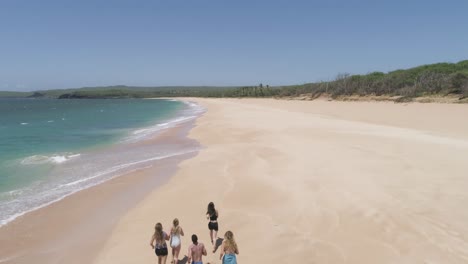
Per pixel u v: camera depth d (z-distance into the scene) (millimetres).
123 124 46438
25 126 45750
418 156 17109
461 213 10141
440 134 24500
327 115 45094
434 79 63656
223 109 71250
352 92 86062
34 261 9328
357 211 10695
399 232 9195
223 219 11102
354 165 16016
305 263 8219
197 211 12109
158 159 21406
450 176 13609
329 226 9938
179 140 29109
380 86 77000
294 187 13516
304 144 22203
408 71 81125
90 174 18094
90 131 38250
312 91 111750
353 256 8320
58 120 55875
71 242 10352
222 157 20672
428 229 9250
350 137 23938
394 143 20844
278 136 26516
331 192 12555
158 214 12102
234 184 14734
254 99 133250
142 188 15383
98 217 12203
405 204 10953
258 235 9805
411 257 8039
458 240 8633
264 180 14852
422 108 46750
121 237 10469
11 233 11062
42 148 26562
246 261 8477
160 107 100438
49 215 12484
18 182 16719
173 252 8656
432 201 11094
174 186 15336
